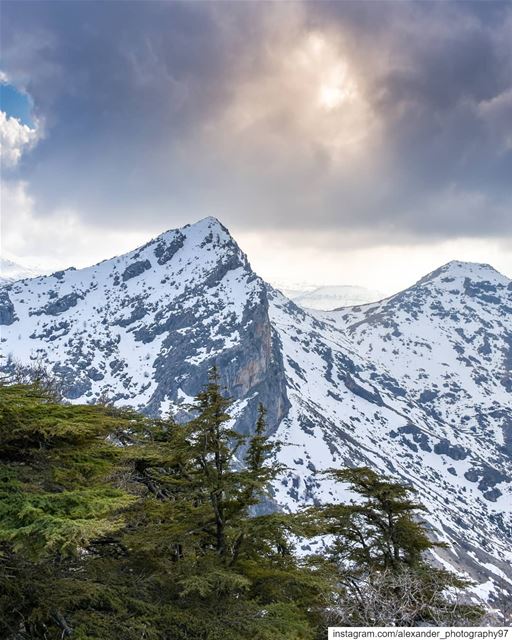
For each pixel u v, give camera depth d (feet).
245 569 65.00
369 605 62.44
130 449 65.92
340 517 83.41
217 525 65.31
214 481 63.52
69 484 48.60
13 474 45.32
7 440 46.96
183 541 62.39
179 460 65.92
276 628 56.08
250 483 62.80
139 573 61.87
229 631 54.60
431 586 74.38
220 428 66.33
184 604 58.54
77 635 47.52
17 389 49.60
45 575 52.39
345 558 83.56
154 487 76.18
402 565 77.10
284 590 68.69
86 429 45.70
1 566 49.21
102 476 54.39
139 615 54.80
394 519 84.23
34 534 38.78
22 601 49.01
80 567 57.67
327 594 65.26
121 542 62.85
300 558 78.54
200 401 65.87
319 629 68.28
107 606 54.49
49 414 46.78
